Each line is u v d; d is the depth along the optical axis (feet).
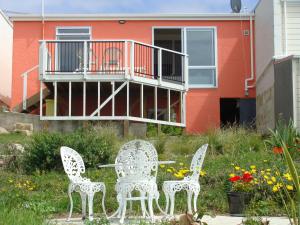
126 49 52.49
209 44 63.77
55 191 30.09
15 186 29.73
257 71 61.46
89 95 57.52
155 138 44.60
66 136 37.37
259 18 60.80
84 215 24.02
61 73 52.01
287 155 15.44
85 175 33.04
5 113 50.39
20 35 63.36
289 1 53.57
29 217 19.34
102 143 37.19
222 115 65.00
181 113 57.62
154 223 21.27
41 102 52.29
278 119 48.96
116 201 26.84
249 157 36.24
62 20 63.57
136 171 22.80
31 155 36.29
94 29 63.57
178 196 27.89
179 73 65.26
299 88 46.91
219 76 63.21
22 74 60.13
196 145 41.29
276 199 26.58
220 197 27.71
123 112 58.29
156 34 66.80
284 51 53.06
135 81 52.16
